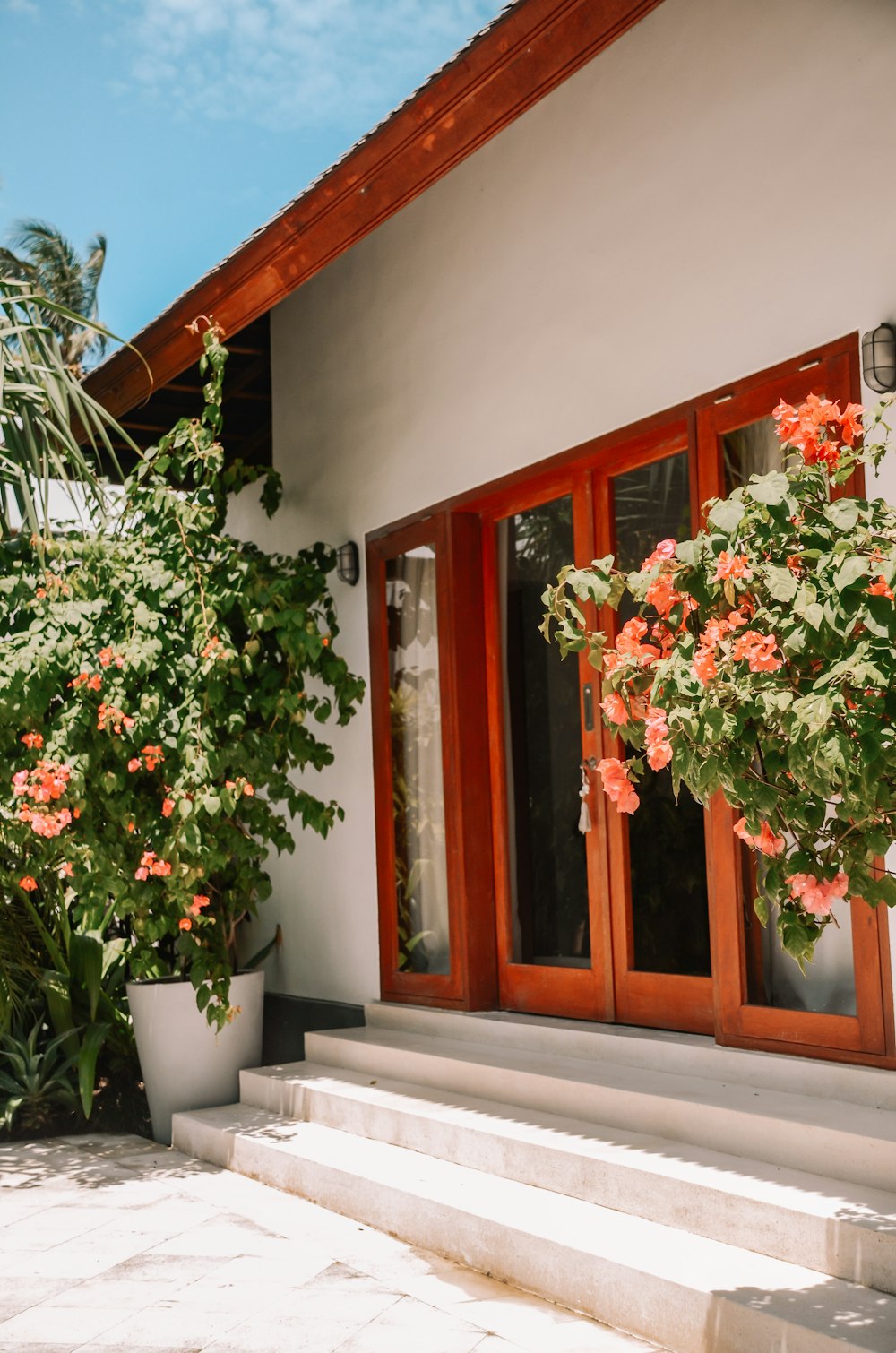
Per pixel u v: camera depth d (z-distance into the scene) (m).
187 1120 5.40
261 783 5.61
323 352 6.83
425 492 5.94
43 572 5.71
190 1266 3.80
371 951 6.31
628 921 4.89
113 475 8.55
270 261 5.34
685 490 4.66
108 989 6.64
